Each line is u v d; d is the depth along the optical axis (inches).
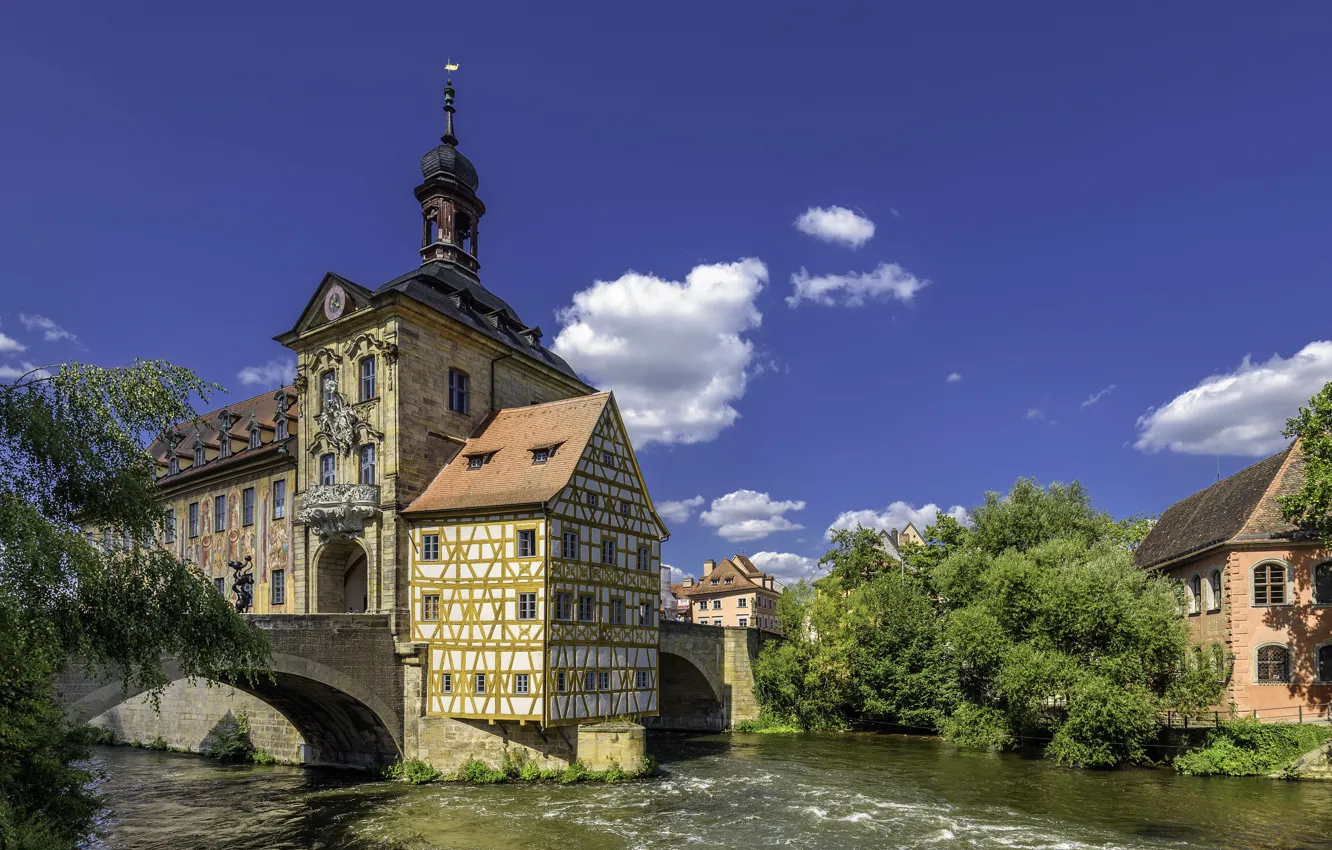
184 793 1154.7
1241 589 1326.3
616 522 1375.5
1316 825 906.7
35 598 538.3
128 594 642.2
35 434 575.2
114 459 623.2
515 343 1641.2
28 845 565.9
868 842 876.0
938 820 967.0
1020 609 1332.4
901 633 1911.9
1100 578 1278.3
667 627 1724.9
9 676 536.7
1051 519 1871.3
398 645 1253.7
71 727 799.7
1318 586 1293.1
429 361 1395.2
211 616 690.8
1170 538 1803.6
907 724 1857.8
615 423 1401.3
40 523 536.4
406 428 1333.7
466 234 1759.4
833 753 1541.6
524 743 1210.0
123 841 909.2
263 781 1231.5
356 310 1382.9
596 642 1294.3
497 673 1208.2
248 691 1165.7
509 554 1228.5
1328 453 1135.6
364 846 876.0
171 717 1598.2
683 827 942.4
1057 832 903.7
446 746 1225.4
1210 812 971.9
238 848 879.7
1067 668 1238.9
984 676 1417.3
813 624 1957.4
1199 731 1251.8
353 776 1258.0
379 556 1304.1
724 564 4515.3
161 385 638.5
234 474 1668.3
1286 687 1286.9
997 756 1467.8
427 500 1325.0
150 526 638.5
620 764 1219.9
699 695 1904.5
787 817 987.9
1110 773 1235.9
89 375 616.7
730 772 1310.3
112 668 706.8
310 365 1453.0
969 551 1843.0
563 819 978.7
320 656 1149.7
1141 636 1227.9
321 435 1407.5
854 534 2333.9
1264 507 1366.9
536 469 1304.1
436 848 866.1
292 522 1520.7
